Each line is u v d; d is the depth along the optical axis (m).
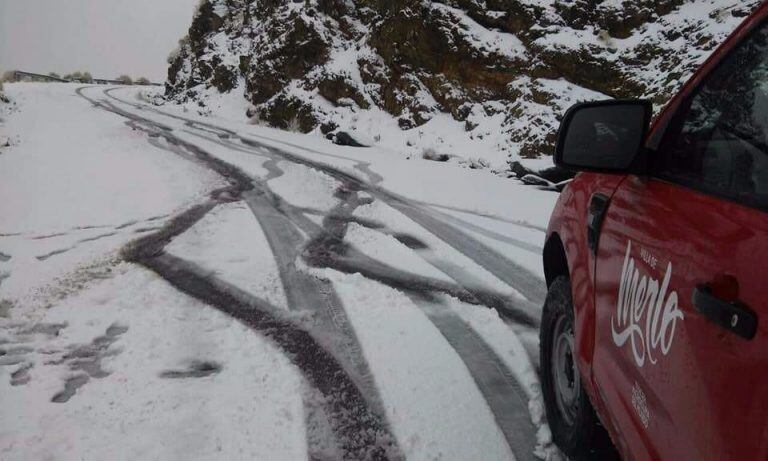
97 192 9.68
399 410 3.27
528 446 2.93
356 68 23.92
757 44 1.63
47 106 26.77
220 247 6.72
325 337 4.27
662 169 1.97
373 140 20.58
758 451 1.10
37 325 4.51
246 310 4.80
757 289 1.18
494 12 19.64
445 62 20.38
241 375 3.68
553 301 3.00
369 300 5.07
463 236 7.43
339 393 3.46
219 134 19.92
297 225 7.90
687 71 14.20
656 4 16.02
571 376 2.79
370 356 3.96
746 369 1.17
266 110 27.09
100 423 3.15
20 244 6.80
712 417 1.28
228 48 35.94
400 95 21.72
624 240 2.05
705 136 1.77
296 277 5.66
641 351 1.76
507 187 11.48
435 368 3.78
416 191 10.69
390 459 2.84
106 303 4.94
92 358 3.95
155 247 6.65
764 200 1.33
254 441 2.98
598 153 2.06
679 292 1.52
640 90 15.27
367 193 10.38
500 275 5.85
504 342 4.20
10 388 3.54
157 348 4.07
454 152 17.98
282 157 14.97
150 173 11.54
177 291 5.22
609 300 2.13
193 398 3.39
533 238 7.38
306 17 26.44
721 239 1.39
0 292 5.25
